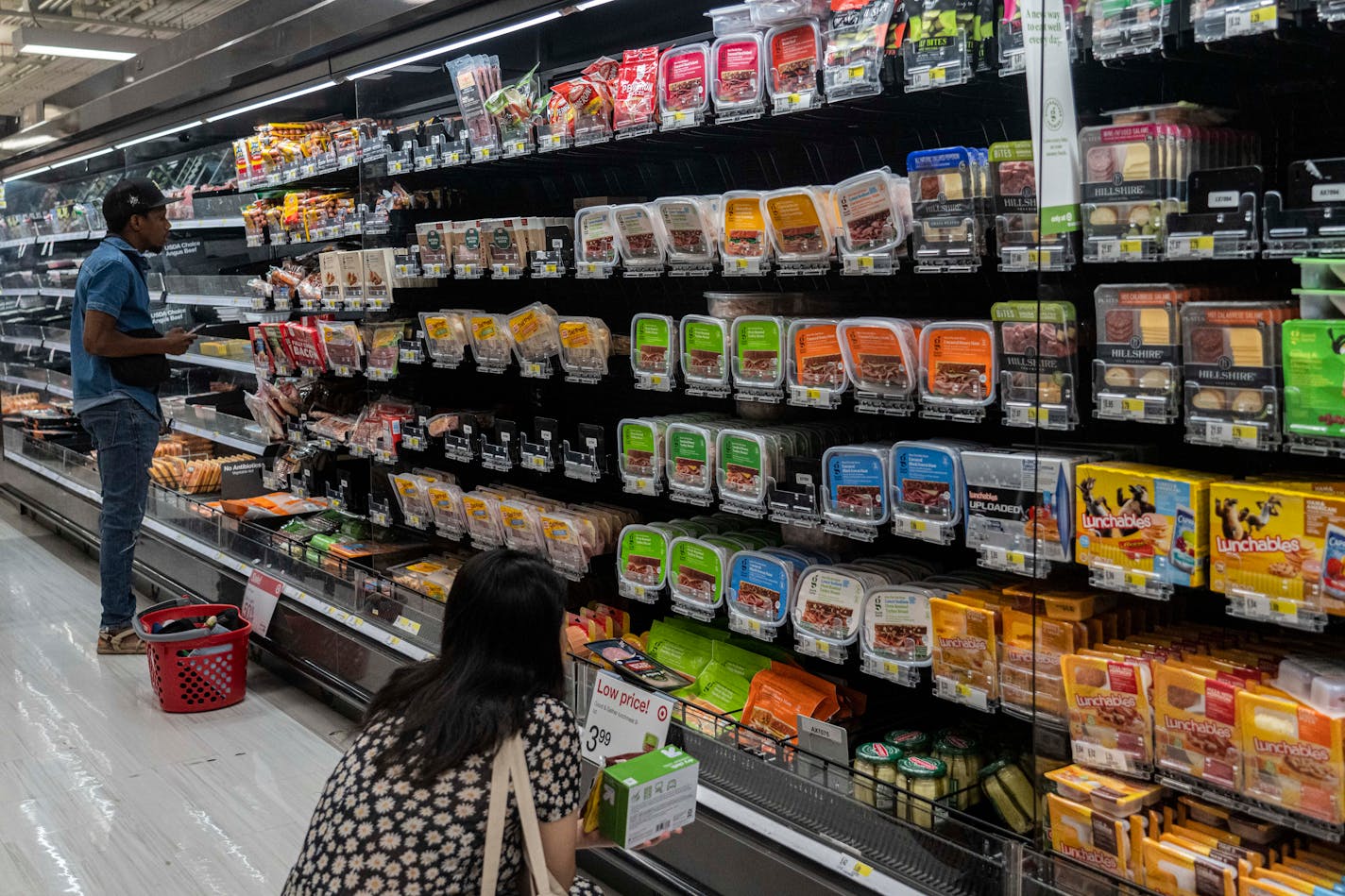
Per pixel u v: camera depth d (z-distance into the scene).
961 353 2.37
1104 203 2.03
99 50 8.05
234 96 4.99
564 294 4.13
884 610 2.64
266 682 4.75
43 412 8.00
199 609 4.60
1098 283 2.14
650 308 3.82
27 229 8.45
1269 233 1.81
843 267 2.58
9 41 11.56
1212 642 2.13
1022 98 2.64
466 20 3.52
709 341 3.02
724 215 2.84
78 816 3.48
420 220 4.20
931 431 3.08
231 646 4.40
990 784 2.50
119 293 4.67
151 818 3.48
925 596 2.56
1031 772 2.48
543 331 3.59
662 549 3.32
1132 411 2.02
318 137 4.58
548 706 1.85
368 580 4.12
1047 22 1.99
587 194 4.07
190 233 6.45
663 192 3.80
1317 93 2.11
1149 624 2.26
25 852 3.26
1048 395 2.16
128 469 4.95
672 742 2.91
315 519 5.12
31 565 6.79
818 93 2.62
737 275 2.94
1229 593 1.87
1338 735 1.71
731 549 3.15
